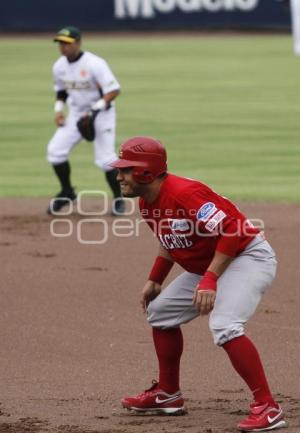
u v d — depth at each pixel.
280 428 16.31
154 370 20.33
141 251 31.73
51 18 123.69
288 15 124.06
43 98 77.44
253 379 16.25
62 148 37.69
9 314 24.73
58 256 31.08
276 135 59.56
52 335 22.95
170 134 60.28
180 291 17.27
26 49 110.00
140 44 114.44
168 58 102.94
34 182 45.72
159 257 17.86
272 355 21.25
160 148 16.64
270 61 100.62
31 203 40.56
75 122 37.81
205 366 20.58
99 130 37.03
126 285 27.50
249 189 42.78
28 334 23.05
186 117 67.38
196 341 22.48
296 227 34.97
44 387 19.20
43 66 96.75
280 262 29.86
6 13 123.56
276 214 37.41
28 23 123.88
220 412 17.52
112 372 20.20
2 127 64.06
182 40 119.06
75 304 25.62
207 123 64.69
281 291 26.73
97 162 37.28
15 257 30.92
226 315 16.33
